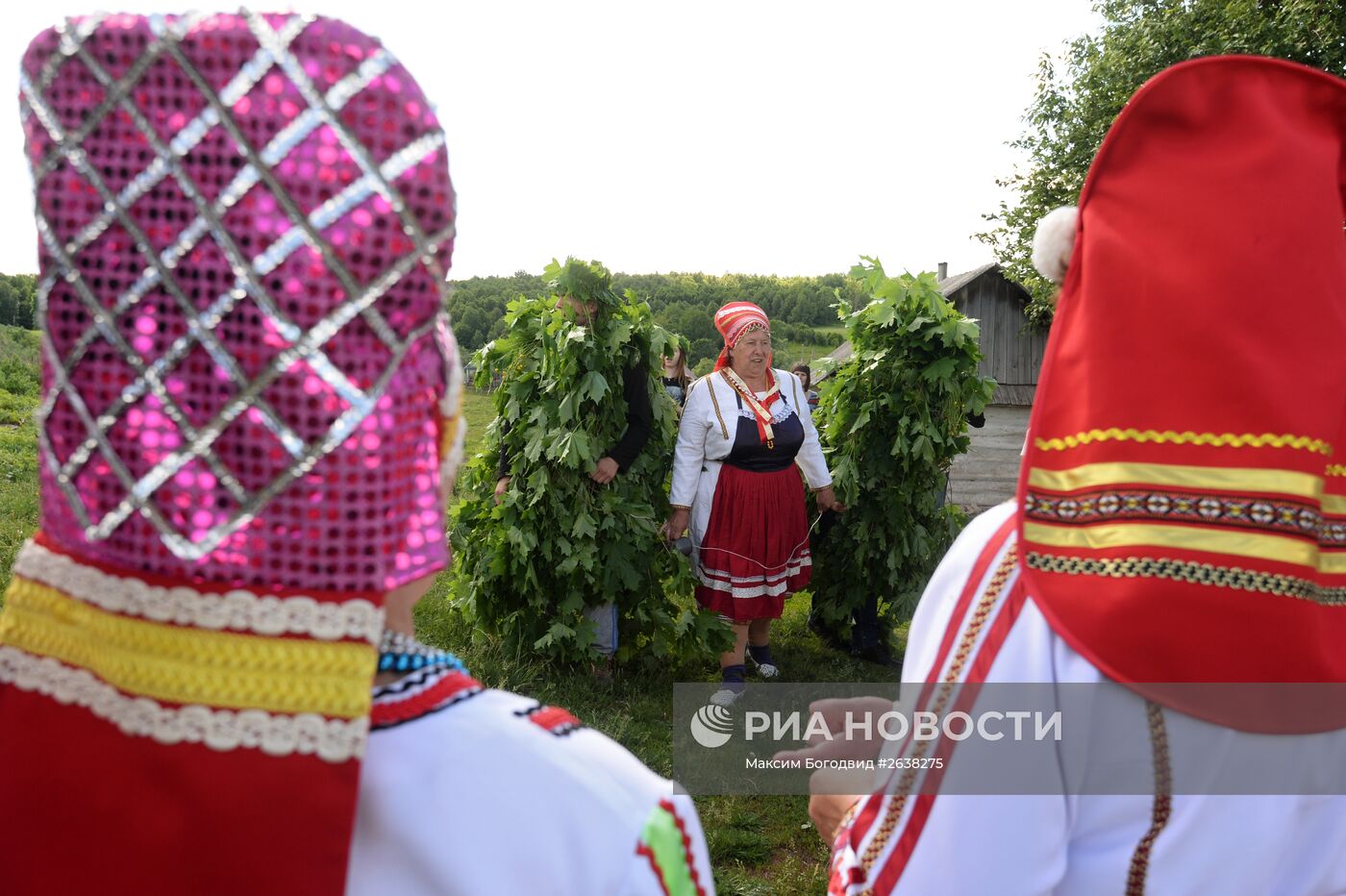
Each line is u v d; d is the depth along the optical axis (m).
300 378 0.59
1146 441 0.88
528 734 0.73
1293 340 0.87
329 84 0.59
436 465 0.67
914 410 5.15
